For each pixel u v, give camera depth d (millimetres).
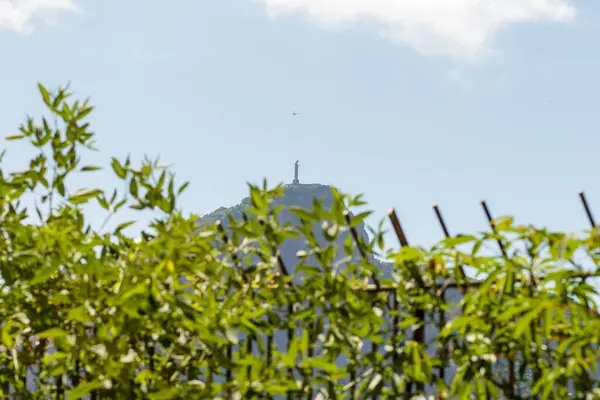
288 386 3875
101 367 4082
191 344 4277
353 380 4035
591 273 3625
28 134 4629
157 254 4086
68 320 4387
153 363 4258
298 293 4129
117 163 4211
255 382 3850
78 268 4129
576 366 3629
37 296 4441
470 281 3965
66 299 4105
